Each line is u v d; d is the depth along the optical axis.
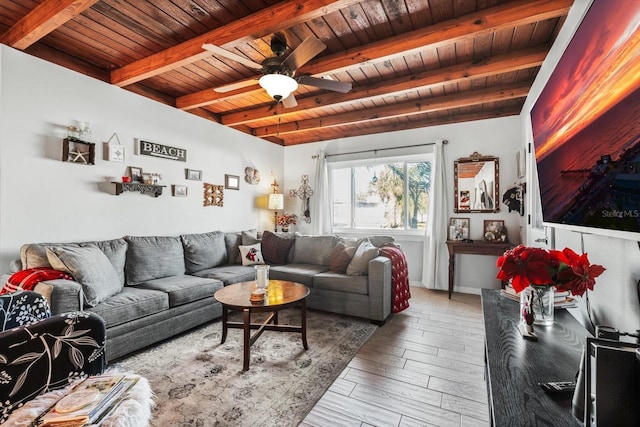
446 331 2.76
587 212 1.12
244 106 4.02
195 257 3.51
